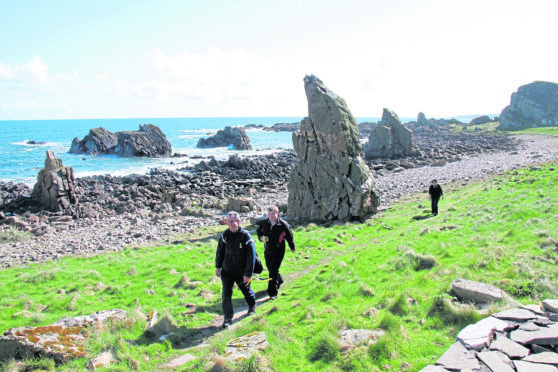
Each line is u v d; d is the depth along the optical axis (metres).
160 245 24.02
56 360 6.84
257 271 9.90
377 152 79.75
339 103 26.84
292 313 8.63
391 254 12.35
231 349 6.59
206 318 9.57
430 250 11.95
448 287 8.03
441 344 5.96
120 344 7.38
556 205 14.78
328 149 26.38
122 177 60.03
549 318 5.83
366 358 5.79
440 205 25.97
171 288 12.41
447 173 50.00
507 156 65.69
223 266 9.30
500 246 10.34
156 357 7.28
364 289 9.03
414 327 6.70
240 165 69.62
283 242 10.67
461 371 4.80
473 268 9.12
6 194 45.47
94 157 95.25
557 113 140.50
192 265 15.32
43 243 26.94
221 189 48.16
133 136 97.31
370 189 25.67
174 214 35.28
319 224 25.45
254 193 46.28
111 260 18.44
